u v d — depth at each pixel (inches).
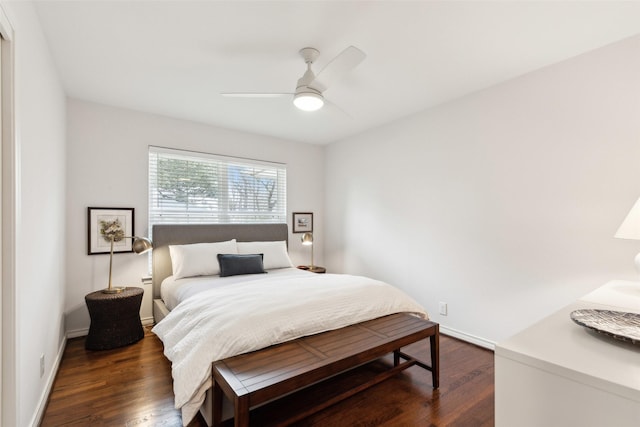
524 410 33.9
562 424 31.0
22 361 57.0
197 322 74.2
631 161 79.3
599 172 84.5
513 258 102.4
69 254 117.2
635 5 67.6
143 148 134.2
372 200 159.0
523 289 100.0
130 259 130.6
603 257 83.7
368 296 92.7
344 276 114.3
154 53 87.7
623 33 78.2
